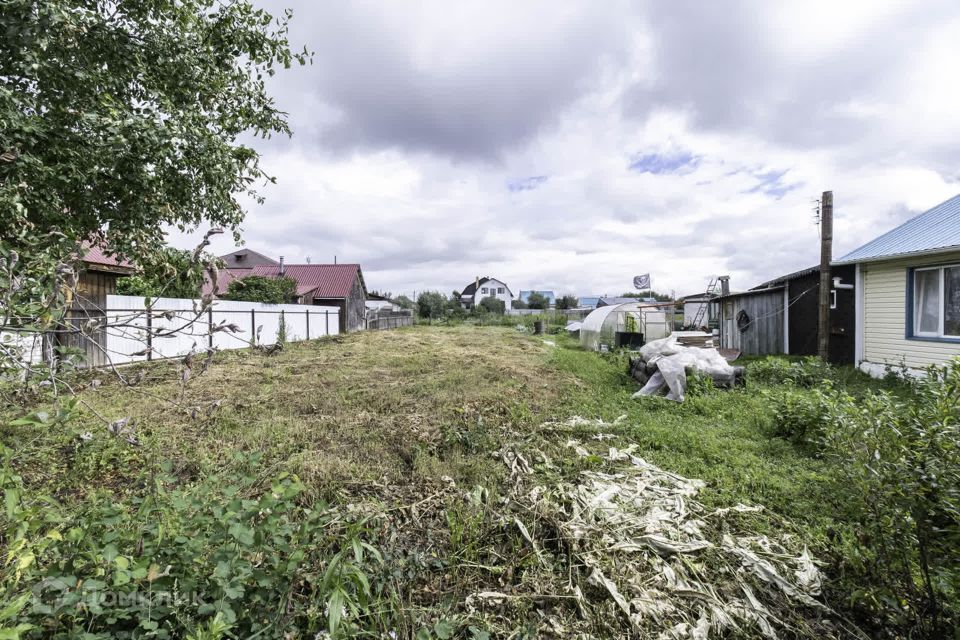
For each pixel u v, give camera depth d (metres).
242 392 7.12
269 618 1.68
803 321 11.64
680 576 2.49
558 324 35.75
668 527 2.93
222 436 4.73
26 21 4.02
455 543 2.70
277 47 6.75
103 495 1.94
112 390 6.39
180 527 1.76
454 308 41.31
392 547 2.57
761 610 2.25
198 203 5.77
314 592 2.03
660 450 4.68
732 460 4.27
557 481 3.70
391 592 2.17
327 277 30.44
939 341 7.64
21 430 3.86
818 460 4.23
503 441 4.73
